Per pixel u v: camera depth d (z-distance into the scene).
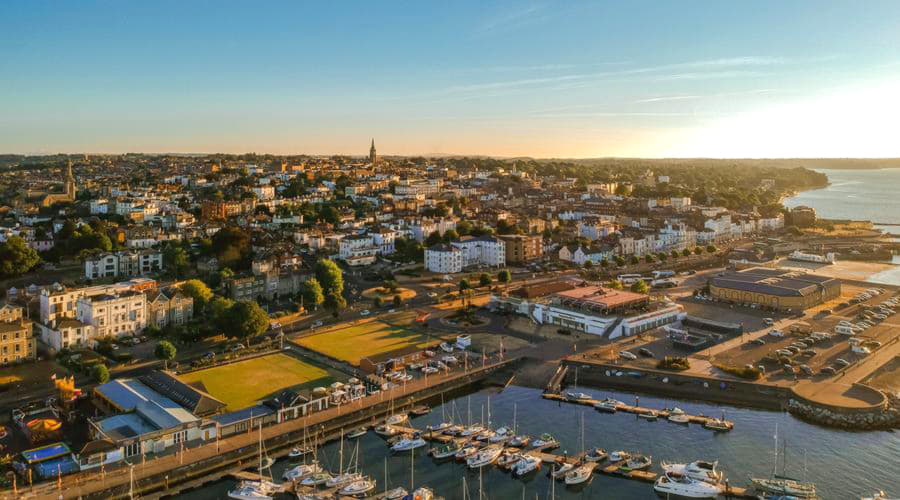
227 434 178.50
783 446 177.12
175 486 158.25
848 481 158.50
